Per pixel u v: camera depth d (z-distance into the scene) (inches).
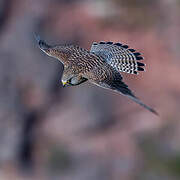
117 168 846.5
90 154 870.4
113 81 320.5
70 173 853.8
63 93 924.6
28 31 956.6
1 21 997.2
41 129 898.1
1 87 908.6
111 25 1007.6
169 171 825.5
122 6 1031.6
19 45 939.3
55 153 870.4
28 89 914.7
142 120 899.4
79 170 856.3
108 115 906.1
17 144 880.3
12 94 904.3
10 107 898.1
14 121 893.8
